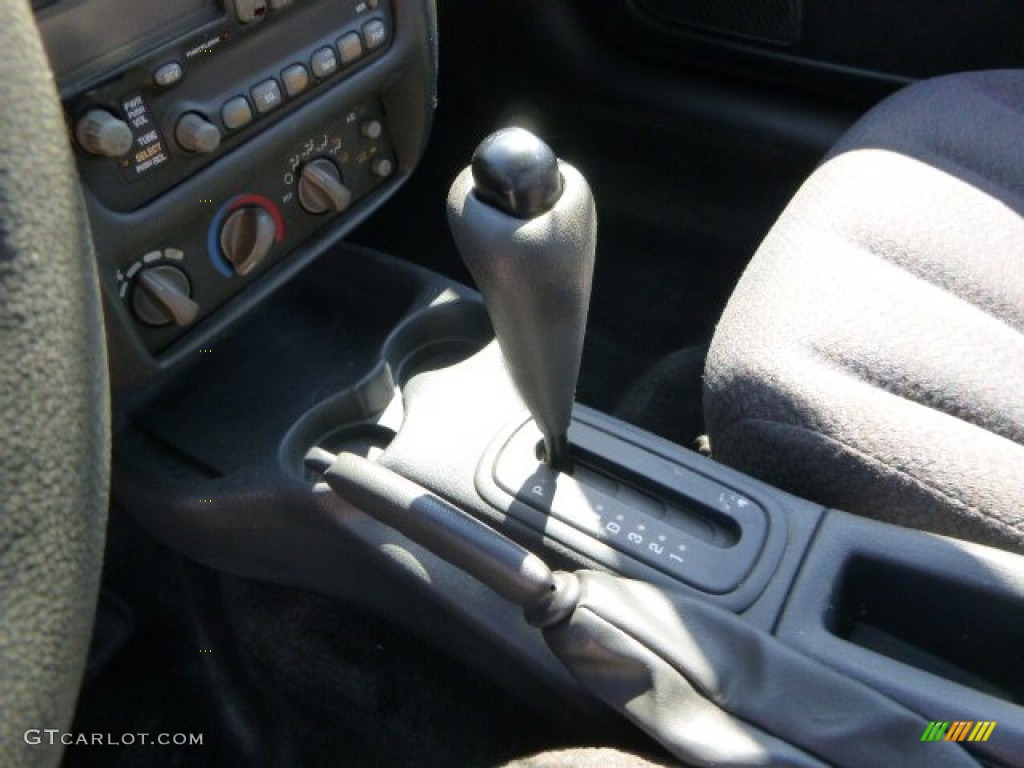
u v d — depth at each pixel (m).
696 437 1.33
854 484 0.77
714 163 1.54
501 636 0.82
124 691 1.18
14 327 0.39
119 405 1.04
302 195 0.93
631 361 1.43
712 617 0.70
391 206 1.58
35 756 0.39
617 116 1.59
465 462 0.85
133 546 1.27
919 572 0.73
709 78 1.54
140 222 0.78
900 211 0.93
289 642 1.20
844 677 0.67
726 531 0.79
